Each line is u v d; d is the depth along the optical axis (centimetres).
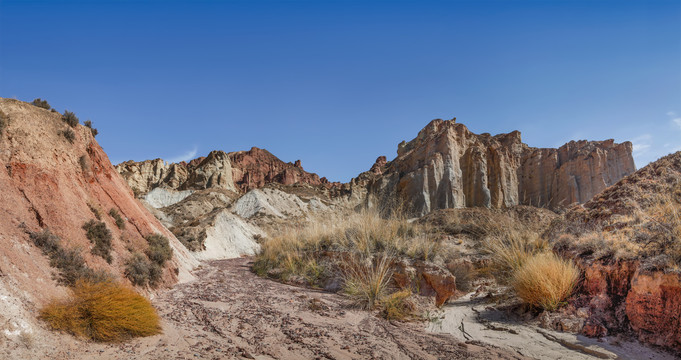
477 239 1377
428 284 945
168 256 1101
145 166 11269
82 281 605
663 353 490
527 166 7644
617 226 756
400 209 1417
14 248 580
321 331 662
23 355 414
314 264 1226
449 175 6812
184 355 499
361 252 1102
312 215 1639
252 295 971
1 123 759
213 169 10531
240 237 3180
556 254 826
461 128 7831
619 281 623
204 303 845
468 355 544
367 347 583
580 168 6762
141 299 610
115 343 520
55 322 490
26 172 743
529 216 1512
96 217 891
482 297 917
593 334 580
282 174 17025
